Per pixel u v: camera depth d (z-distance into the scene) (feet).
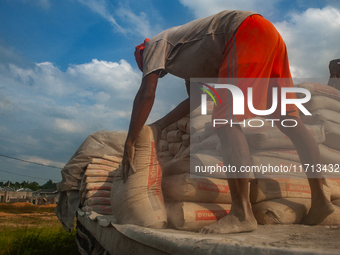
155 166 5.56
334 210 5.55
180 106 6.93
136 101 5.70
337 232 4.07
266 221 5.43
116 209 5.58
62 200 15.75
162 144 11.37
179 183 5.18
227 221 4.25
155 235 3.39
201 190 5.24
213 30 5.45
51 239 16.26
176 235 3.24
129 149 5.58
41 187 319.27
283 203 5.66
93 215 7.68
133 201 5.23
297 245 2.76
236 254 2.31
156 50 5.95
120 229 4.53
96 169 12.41
